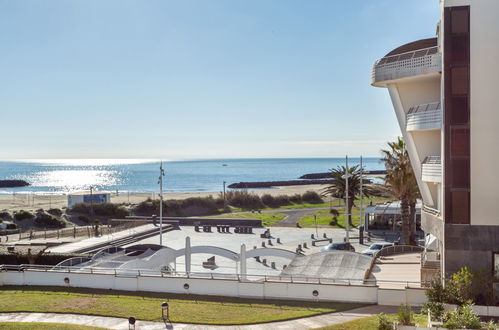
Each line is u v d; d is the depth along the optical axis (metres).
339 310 26.41
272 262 46.75
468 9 26.91
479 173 26.67
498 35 26.64
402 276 31.00
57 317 25.78
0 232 69.12
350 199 71.81
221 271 44.12
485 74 26.72
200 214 97.62
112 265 35.72
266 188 196.25
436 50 32.47
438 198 31.45
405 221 47.09
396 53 33.78
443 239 27.38
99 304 27.84
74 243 55.50
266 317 25.28
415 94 33.16
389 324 21.28
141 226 74.50
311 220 84.31
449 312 22.09
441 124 29.27
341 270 31.56
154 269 35.34
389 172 47.72
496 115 26.58
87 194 96.31
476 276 25.92
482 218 26.58
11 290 31.31
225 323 24.53
